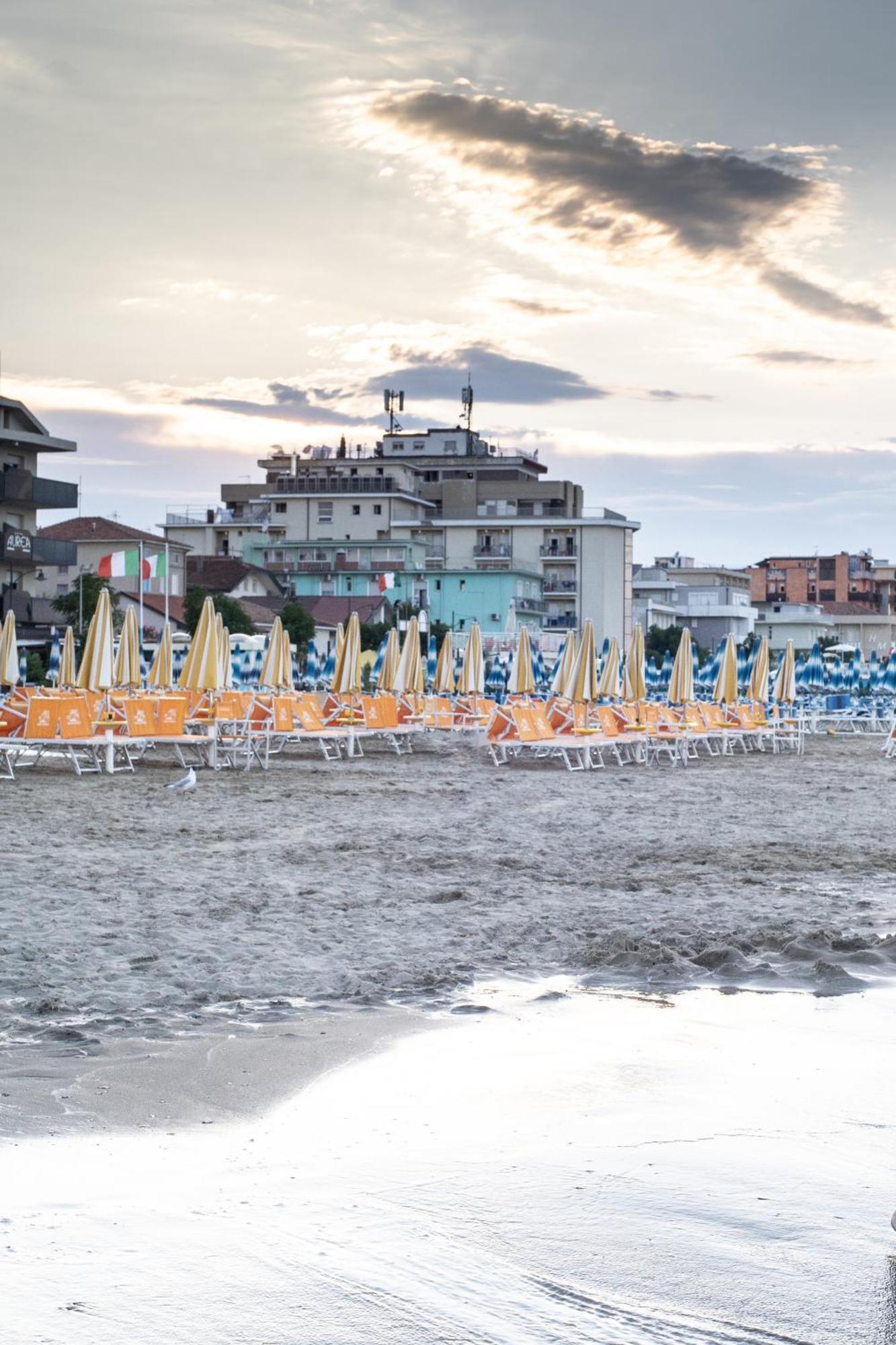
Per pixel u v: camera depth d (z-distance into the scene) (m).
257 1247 4.57
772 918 11.13
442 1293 4.26
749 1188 5.20
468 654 38.22
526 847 15.48
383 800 20.88
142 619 80.06
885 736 47.03
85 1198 4.98
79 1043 7.04
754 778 27.03
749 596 162.75
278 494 118.25
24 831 15.45
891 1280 4.41
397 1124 5.93
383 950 9.62
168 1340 3.91
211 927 10.17
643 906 11.64
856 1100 6.35
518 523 118.44
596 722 31.25
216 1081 6.48
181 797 20.42
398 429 139.12
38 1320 4.00
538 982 8.83
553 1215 4.90
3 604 68.69
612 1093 6.42
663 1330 4.05
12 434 71.88
